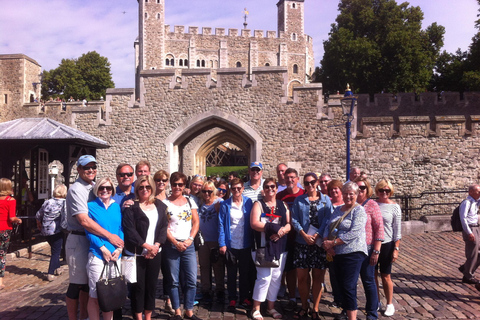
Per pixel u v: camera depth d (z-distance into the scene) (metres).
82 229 3.81
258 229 4.35
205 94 15.14
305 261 4.42
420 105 22.56
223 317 4.50
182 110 15.22
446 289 5.49
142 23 44.66
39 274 6.62
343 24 29.44
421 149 14.13
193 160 23.95
